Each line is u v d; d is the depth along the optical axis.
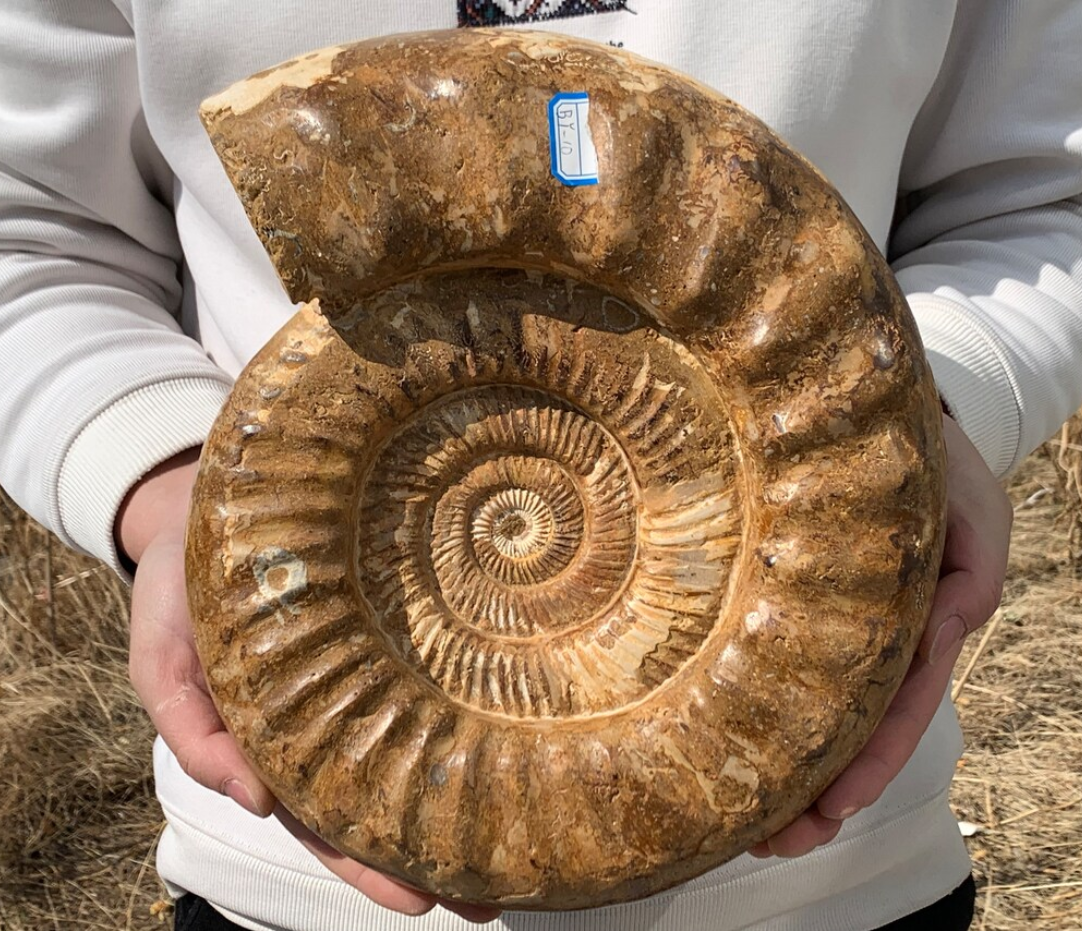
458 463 0.47
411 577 0.47
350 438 0.45
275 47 0.52
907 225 0.66
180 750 0.48
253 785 0.47
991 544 0.51
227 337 0.58
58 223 0.60
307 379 0.45
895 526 0.44
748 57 0.52
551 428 0.47
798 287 0.43
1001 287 0.59
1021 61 0.57
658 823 0.44
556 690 0.47
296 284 0.43
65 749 1.30
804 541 0.44
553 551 0.48
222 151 0.43
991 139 0.59
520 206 0.42
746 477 0.46
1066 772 1.21
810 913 0.56
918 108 0.57
